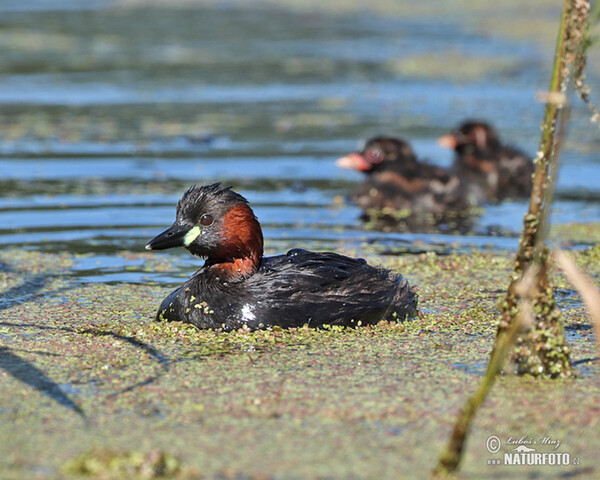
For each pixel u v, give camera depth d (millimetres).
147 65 31172
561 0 45281
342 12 44562
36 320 10789
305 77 29547
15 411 8078
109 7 45938
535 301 8453
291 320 10281
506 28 38750
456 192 17750
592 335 10203
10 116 23656
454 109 25234
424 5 46375
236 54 33531
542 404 8148
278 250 14086
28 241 14430
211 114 24438
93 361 9359
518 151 19906
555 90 7574
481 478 6992
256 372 9016
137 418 7934
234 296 10352
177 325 10391
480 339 10109
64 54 32906
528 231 7922
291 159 20234
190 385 8680
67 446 7414
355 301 10477
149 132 22281
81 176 18516
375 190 17484
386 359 9398
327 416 7941
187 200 10570
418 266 13383
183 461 7141
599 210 16828
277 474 6934
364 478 6875
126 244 14430
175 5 46812
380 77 29641
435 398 8320
